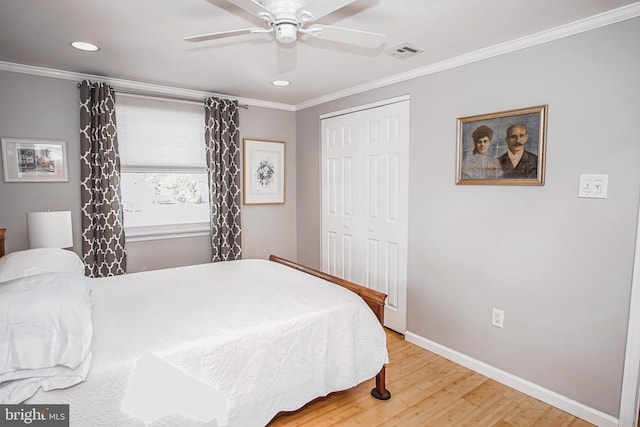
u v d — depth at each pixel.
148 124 3.38
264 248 4.25
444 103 2.69
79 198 3.05
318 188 4.08
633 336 1.84
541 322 2.21
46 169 2.91
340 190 3.74
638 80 1.79
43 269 1.94
